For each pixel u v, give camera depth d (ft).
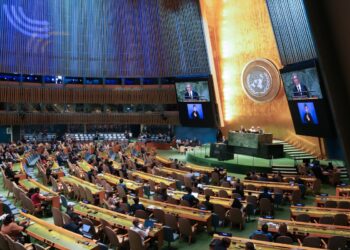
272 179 49.49
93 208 33.50
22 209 39.37
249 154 66.28
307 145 69.05
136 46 104.68
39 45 97.86
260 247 22.80
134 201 34.47
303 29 60.85
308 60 59.16
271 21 69.05
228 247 22.84
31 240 28.91
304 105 62.80
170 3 98.48
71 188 46.60
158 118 107.24
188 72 97.66
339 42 11.34
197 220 32.32
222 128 93.04
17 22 93.91
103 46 104.47
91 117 106.73
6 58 92.68
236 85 87.04
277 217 38.65
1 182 57.57
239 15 83.41
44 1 97.81
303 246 24.36
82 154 76.13
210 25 91.81
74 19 101.91
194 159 76.33
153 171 57.67
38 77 99.45
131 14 103.96
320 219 29.94
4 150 78.33
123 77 105.40
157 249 28.02
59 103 102.63
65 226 27.61
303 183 48.52
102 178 49.88
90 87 104.78
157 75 103.96
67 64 101.96
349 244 25.30
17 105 98.22
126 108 109.19
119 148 88.94
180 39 97.91
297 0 60.03
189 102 93.09
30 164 68.13
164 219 32.12
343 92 11.94
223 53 90.12
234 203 35.35
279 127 76.13
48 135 101.65
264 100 79.10
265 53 77.46
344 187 45.11
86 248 23.06
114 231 28.40
